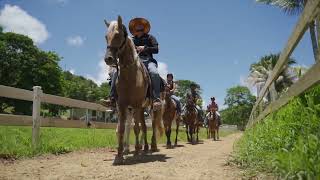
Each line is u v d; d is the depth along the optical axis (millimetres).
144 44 8930
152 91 8352
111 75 8609
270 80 8117
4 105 47312
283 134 5242
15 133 10539
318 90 4688
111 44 6762
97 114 13703
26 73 53781
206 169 5934
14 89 8266
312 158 3418
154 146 10328
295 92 5258
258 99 11734
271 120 6965
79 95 113000
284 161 3803
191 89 18891
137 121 8867
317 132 3926
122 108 7387
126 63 7203
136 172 5754
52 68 56281
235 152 8023
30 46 55469
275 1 23547
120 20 6883
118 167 6434
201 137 29578
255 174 4738
